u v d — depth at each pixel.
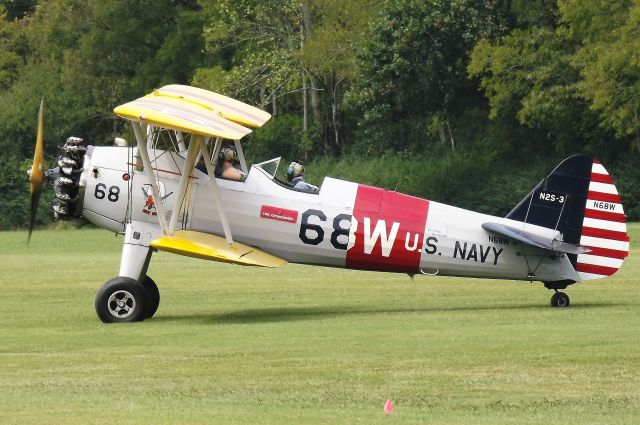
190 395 42.06
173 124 57.88
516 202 175.00
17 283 84.88
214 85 195.00
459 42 182.00
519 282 80.88
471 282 81.31
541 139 184.25
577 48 173.38
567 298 66.19
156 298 64.62
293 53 192.38
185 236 62.78
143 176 64.81
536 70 171.75
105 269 96.62
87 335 56.91
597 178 65.19
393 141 189.38
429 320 60.69
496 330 56.16
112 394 42.31
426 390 42.44
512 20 186.88
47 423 37.88
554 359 47.81
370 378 44.59
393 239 64.62
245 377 45.12
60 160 65.19
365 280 84.00
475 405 40.16
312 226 64.75
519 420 38.03
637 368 45.78
